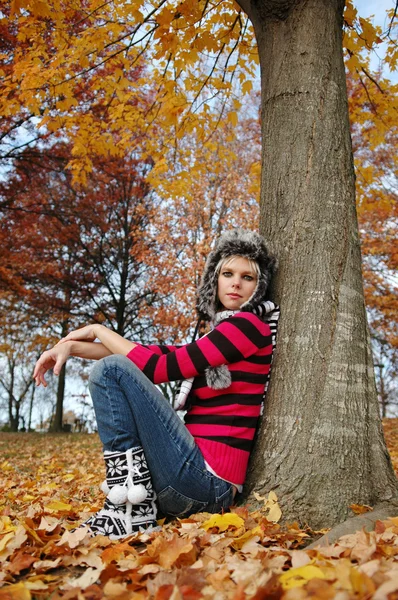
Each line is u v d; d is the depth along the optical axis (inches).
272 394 101.1
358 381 99.3
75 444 453.7
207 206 557.9
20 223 570.6
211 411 94.0
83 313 668.7
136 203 662.5
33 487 175.0
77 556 75.2
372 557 66.7
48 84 204.4
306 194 109.3
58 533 88.3
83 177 247.1
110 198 645.9
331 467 93.1
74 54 189.9
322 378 98.1
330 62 116.2
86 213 617.9
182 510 91.6
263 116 121.1
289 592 51.4
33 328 713.0
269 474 95.1
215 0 181.5
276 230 111.3
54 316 683.4
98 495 155.4
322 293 103.0
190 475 88.1
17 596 58.1
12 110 214.2
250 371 95.0
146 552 75.4
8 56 282.0
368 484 94.3
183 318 554.9
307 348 100.3
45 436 621.9
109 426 87.7
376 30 186.2
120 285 672.4
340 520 90.0
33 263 605.6
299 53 116.6
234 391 93.9
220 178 560.7
